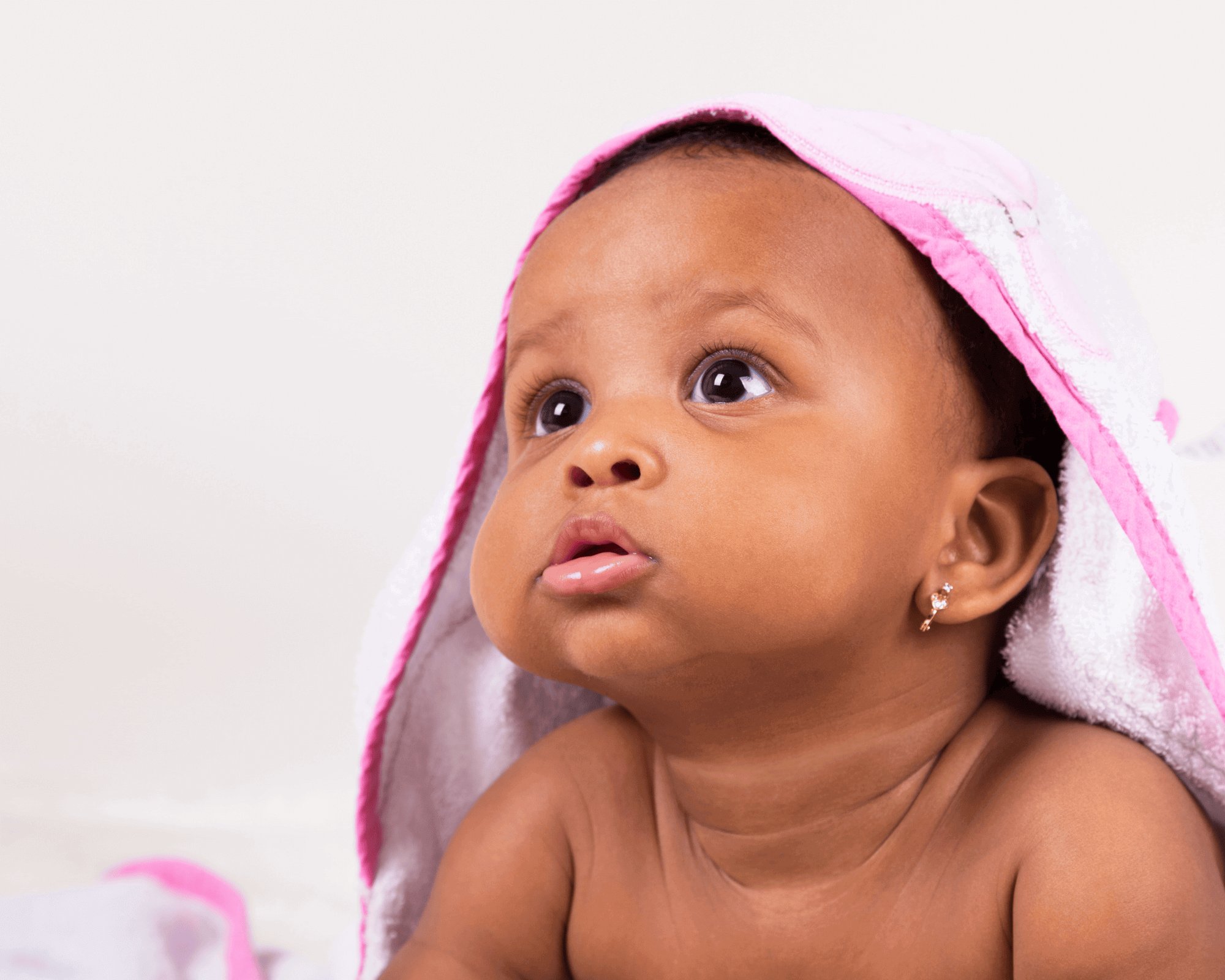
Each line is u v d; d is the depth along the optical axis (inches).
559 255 45.1
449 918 50.0
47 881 74.7
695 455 40.2
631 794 49.8
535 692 57.1
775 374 42.1
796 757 44.9
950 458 44.2
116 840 81.0
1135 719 45.4
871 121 49.2
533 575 41.8
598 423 41.4
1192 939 40.4
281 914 72.0
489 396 53.1
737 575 39.5
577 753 51.3
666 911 47.7
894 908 44.8
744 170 45.1
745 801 45.7
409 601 55.8
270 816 87.9
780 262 42.8
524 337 46.0
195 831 83.5
